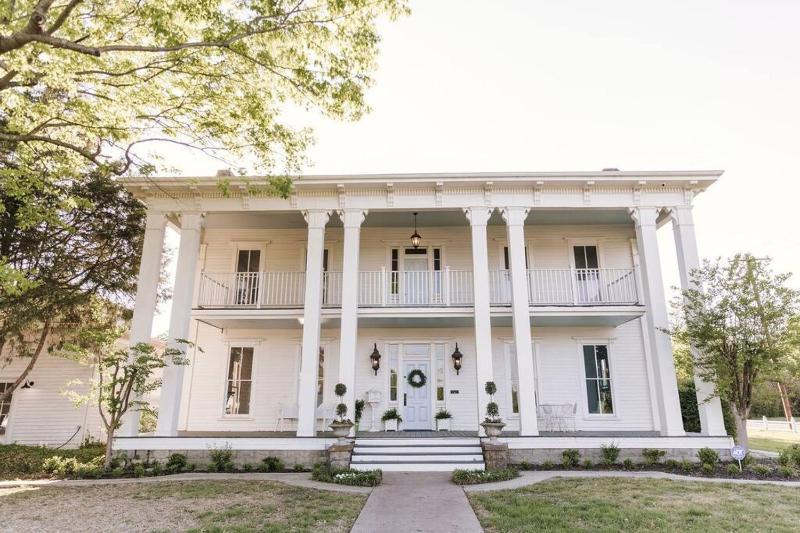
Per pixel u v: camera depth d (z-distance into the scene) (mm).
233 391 13445
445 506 6328
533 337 13562
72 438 13734
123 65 7934
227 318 11844
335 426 9695
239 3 6832
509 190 11500
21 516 5918
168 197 11586
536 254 13945
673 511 5848
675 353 11922
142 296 10992
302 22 7223
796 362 9492
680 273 11055
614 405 13062
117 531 5156
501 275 13250
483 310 10883
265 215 12438
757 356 9539
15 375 14078
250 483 8133
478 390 10523
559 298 13430
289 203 11555
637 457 9859
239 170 9242
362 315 11734
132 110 8172
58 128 8656
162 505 6449
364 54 7875
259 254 14281
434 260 14062
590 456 9891
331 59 7859
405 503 6531
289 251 14242
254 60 7438
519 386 10445
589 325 13469
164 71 7852
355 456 9812
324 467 9320
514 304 10914
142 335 10789
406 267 14078
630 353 13438
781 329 9555
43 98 8688
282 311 11812
